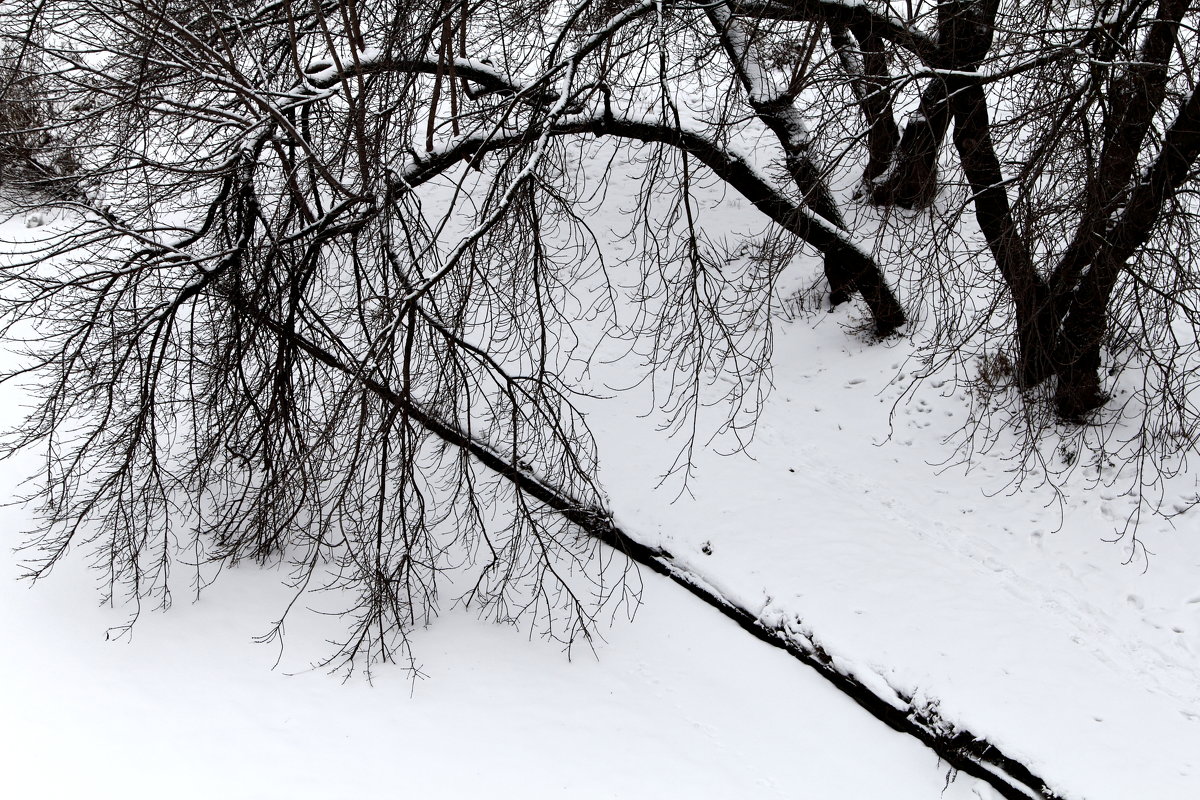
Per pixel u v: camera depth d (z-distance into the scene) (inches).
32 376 647.1
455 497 429.7
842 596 425.7
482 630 436.8
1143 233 388.5
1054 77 380.2
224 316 443.2
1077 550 426.0
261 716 393.7
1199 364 447.2
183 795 360.2
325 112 429.4
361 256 496.4
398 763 374.6
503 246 418.0
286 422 432.8
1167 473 434.6
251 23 432.1
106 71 407.2
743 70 456.8
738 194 667.4
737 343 571.2
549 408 413.1
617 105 459.8
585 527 474.3
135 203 438.0
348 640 415.5
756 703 400.2
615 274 627.8
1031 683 379.9
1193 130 374.3
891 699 386.3
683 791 366.3
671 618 440.8
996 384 475.5
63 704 398.6
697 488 489.7
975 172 435.8
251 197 423.2
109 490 497.4
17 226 705.6
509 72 479.2
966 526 447.8
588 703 402.3
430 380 435.8
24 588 466.3
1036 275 408.5
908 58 432.5
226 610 447.5
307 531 456.1
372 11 430.6
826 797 362.9
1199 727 357.4
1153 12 413.4
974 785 360.2
